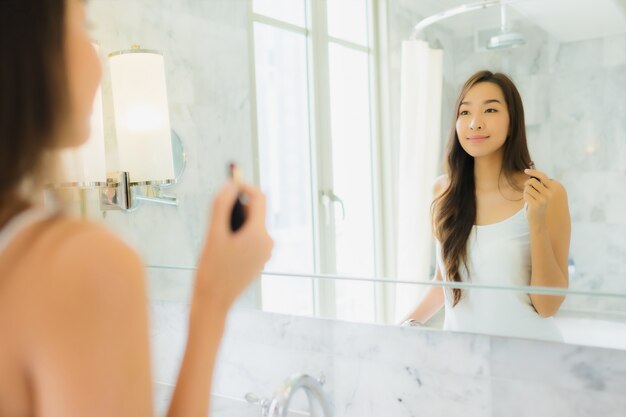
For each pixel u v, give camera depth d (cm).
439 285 111
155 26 142
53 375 38
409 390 115
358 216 121
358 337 120
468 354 108
